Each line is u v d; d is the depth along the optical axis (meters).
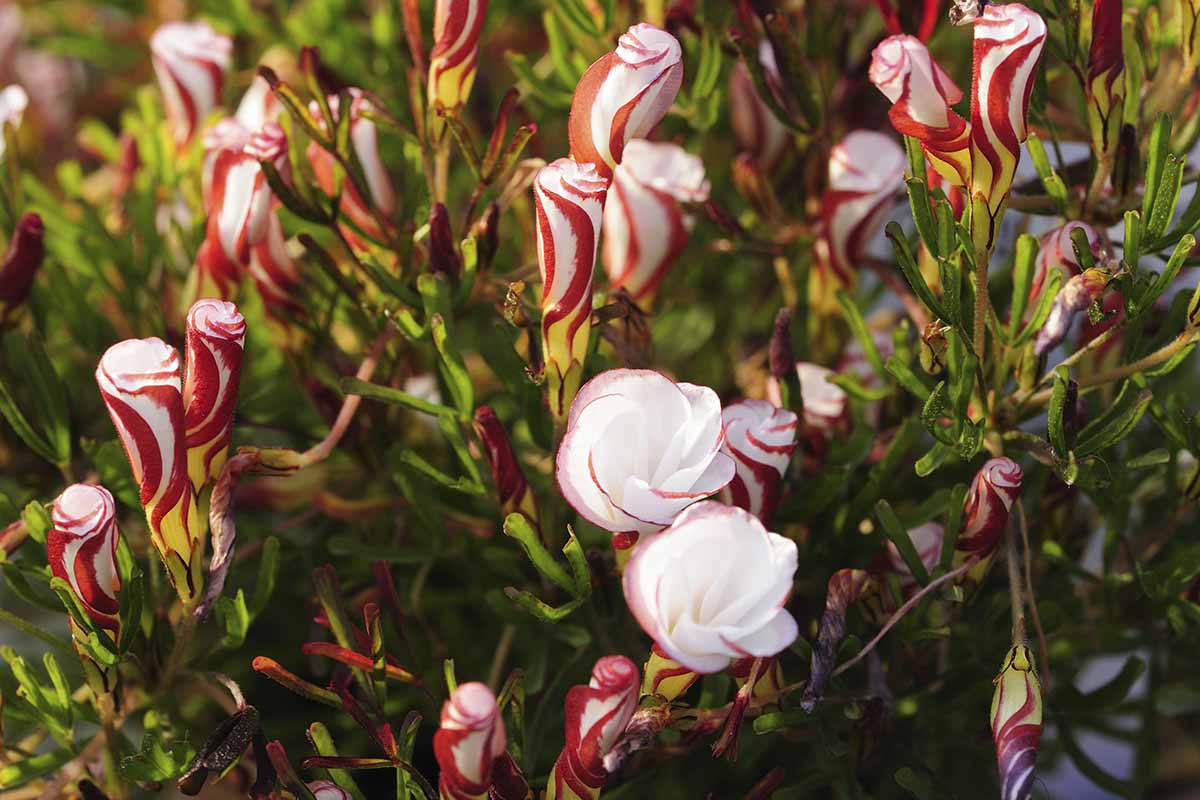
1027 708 0.34
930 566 0.37
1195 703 0.40
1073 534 0.40
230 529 0.35
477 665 0.40
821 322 0.40
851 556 0.38
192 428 0.35
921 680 0.38
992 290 0.39
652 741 0.34
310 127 0.37
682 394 0.34
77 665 0.40
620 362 0.38
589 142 0.35
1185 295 0.37
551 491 0.38
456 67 0.36
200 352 0.34
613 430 0.33
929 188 0.36
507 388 0.38
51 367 0.38
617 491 0.33
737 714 0.34
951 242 0.35
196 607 0.36
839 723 0.38
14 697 0.37
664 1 0.39
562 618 0.37
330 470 0.40
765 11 0.40
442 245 0.36
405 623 0.37
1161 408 0.37
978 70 0.34
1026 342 0.36
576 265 0.35
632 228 0.38
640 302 0.39
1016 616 0.35
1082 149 0.40
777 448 0.35
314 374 0.39
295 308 0.38
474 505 0.40
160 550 0.35
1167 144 0.35
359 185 0.38
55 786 0.36
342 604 0.36
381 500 0.39
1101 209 0.37
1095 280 0.35
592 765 0.34
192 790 0.35
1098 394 0.38
